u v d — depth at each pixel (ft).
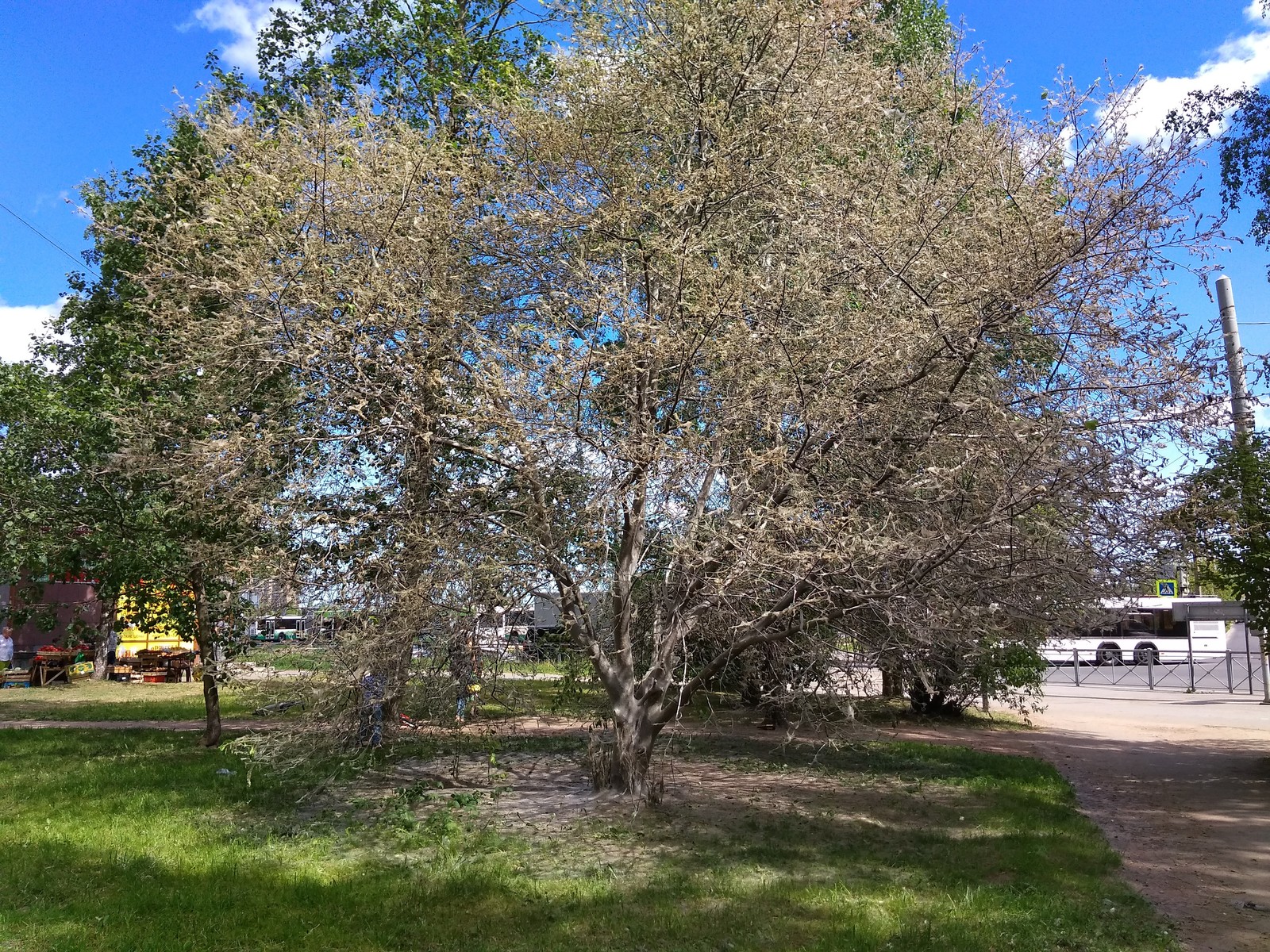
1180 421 20.06
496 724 35.27
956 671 30.04
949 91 26.30
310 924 17.01
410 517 25.02
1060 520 20.93
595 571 25.32
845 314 23.81
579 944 16.14
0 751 36.09
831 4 28.45
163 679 68.90
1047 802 27.68
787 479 21.72
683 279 24.75
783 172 27.61
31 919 16.90
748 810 26.78
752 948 15.93
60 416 37.09
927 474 20.40
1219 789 30.42
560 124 28.45
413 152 27.12
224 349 24.85
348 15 45.03
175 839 22.88
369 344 24.66
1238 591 32.04
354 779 30.60
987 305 21.16
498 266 29.60
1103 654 92.17
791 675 26.78
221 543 27.84
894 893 18.88
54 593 70.13
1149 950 15.52
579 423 24.23
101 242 35.94
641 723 27.63
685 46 28.40
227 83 39.83
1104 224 20.44
